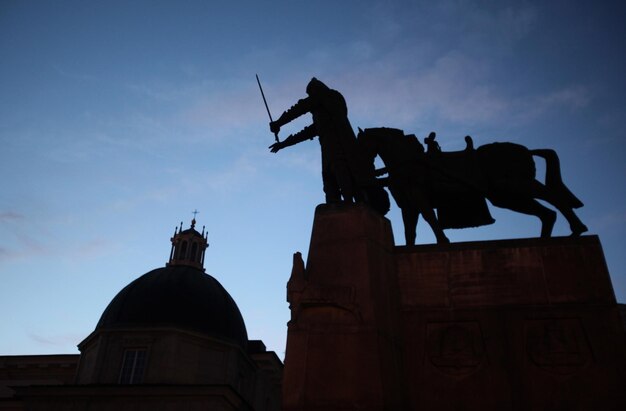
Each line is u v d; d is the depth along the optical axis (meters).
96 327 39.62
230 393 34.03
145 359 37.16
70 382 46.25
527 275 7.32
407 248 7.89
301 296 7.06
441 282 7.50
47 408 33.31
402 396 6.70
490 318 7.13
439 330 7.17
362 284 7.09
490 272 7.43
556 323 6.94
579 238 7.49
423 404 6.73
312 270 7.43
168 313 39.47
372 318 6.82
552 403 6.46
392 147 9.16
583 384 6.50
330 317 6.93
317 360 6.66
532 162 8.72
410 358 7.05
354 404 6.30
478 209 8.90
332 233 7.67
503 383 6.67
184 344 38.31
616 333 6.76
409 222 9.06
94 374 36.59
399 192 9.21
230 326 41.62
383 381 6.41
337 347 6.70
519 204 8.72
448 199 8.97
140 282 42.09
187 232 50.28
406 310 7.39
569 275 7.23
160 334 38.00
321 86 9.17
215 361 39.31
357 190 8.59
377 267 7.38
